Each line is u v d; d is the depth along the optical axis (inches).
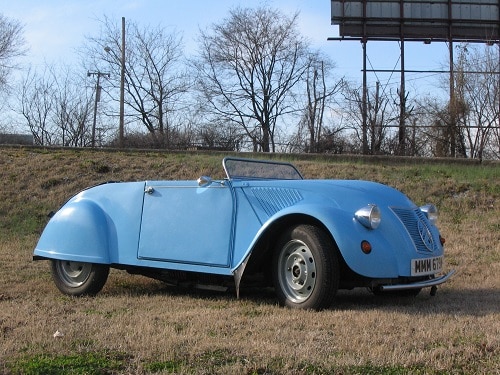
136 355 148.0
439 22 965.2
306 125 1250.0
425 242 217.5
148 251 237.5
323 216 201.2
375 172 562.3
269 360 142.4
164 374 134.6
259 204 217.3
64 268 255.9
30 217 474.6
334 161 644.1
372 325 176.7
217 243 222.1
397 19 960.3
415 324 178.2
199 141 1243.8
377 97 986.1
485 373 136.5
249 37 1355.8
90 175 559.8
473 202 468.1
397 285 202.2
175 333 167.9
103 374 136.6
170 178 559.5
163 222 236.4
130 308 211.0
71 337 165.0
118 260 244.2
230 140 1236.5
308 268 202.7
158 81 1382.9
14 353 150.8
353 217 204.1
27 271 308.3
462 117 914.1
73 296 247.4
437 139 920.9
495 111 899.4
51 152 650.8
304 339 161.0
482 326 177.0
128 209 246.8
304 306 201.6
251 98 1360.7
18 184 534.0
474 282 280.7
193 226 229.0
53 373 137.1
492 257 342.0
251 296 239.9
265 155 665.6
